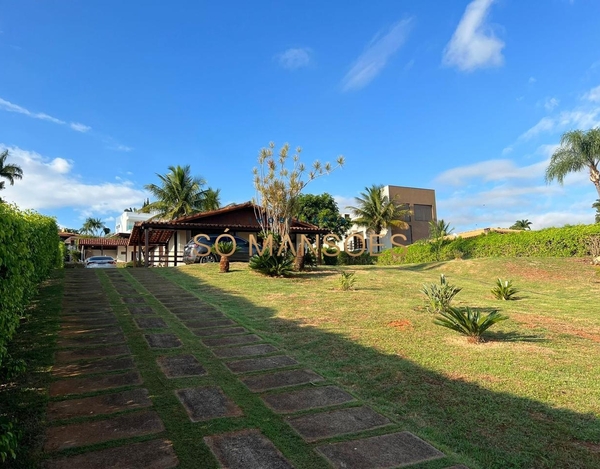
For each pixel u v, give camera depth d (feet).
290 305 27.55
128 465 8.82
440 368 15.25
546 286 42.27
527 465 9.00
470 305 29.07
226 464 8.93
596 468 8.88
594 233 58.18
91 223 249.55
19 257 15.10
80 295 30.17
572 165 67.92
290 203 48.32
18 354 16.20
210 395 12.70
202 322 22.54
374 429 10.62
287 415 11.39
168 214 119.34
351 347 17.93
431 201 159.43
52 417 11.04
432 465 8.96
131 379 13.93
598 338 20.10
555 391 13.11
